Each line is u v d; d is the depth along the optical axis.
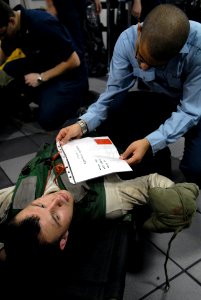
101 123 1.49
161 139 1.19
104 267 0.87
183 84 1.28
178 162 1.74
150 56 0.98
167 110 1.50
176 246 1.21
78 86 2.30
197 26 1.15
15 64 2.28
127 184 1.08
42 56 2.22
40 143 2.06
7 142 2.08
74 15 2.39
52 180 1.06
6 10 1.95
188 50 1.13
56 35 2.09
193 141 1.38
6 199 1.07
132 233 1.09
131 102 1.58
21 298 0.74
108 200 1.02
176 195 0.95
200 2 2.77
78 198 0.99
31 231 0.76
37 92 2.35
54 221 0.81
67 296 0.79
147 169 1.39
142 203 1.08
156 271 1.11
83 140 1.25
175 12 0.95
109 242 0.96
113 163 1.08
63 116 2.27
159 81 1.38
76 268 0.87
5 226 0.81
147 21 0.98
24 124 2.36
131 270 1.11
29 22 2.05
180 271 1.10
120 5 3.18
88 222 1.02
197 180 1.43
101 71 3.42
